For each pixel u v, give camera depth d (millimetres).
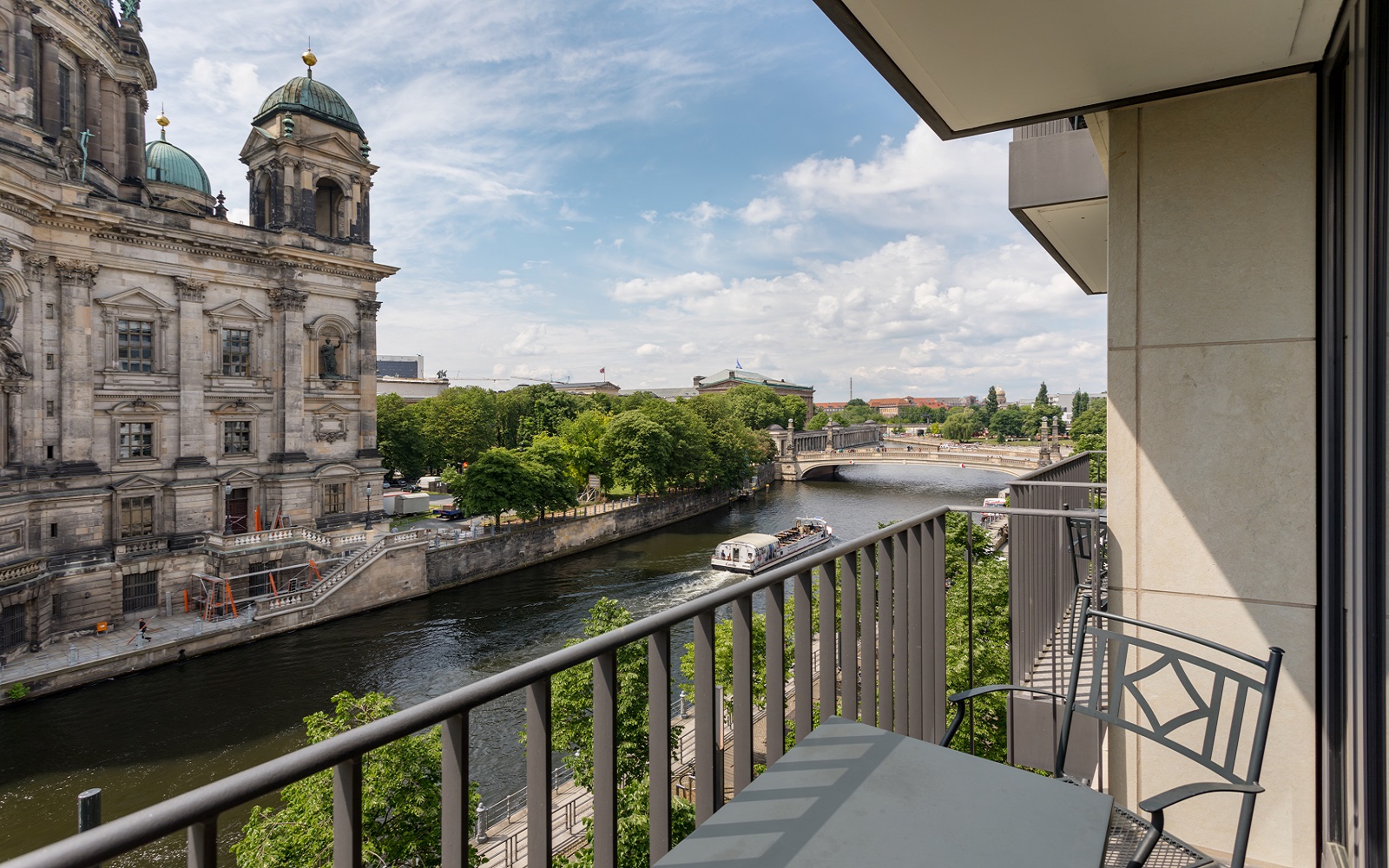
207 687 35094
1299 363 4531
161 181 59188
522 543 59406
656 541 70875
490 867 17891
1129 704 5035
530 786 2068
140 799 25578
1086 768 6301
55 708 32562
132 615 41938
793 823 2527
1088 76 4316
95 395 41531
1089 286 11891
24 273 37969
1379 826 3354
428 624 44719
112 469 42281
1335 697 4238
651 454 83125
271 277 49688
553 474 64375
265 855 14547
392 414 97875
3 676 33156
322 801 14820
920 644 4531
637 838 16266
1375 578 3393
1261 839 4668
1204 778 4793
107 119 47969
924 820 2531
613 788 2305
